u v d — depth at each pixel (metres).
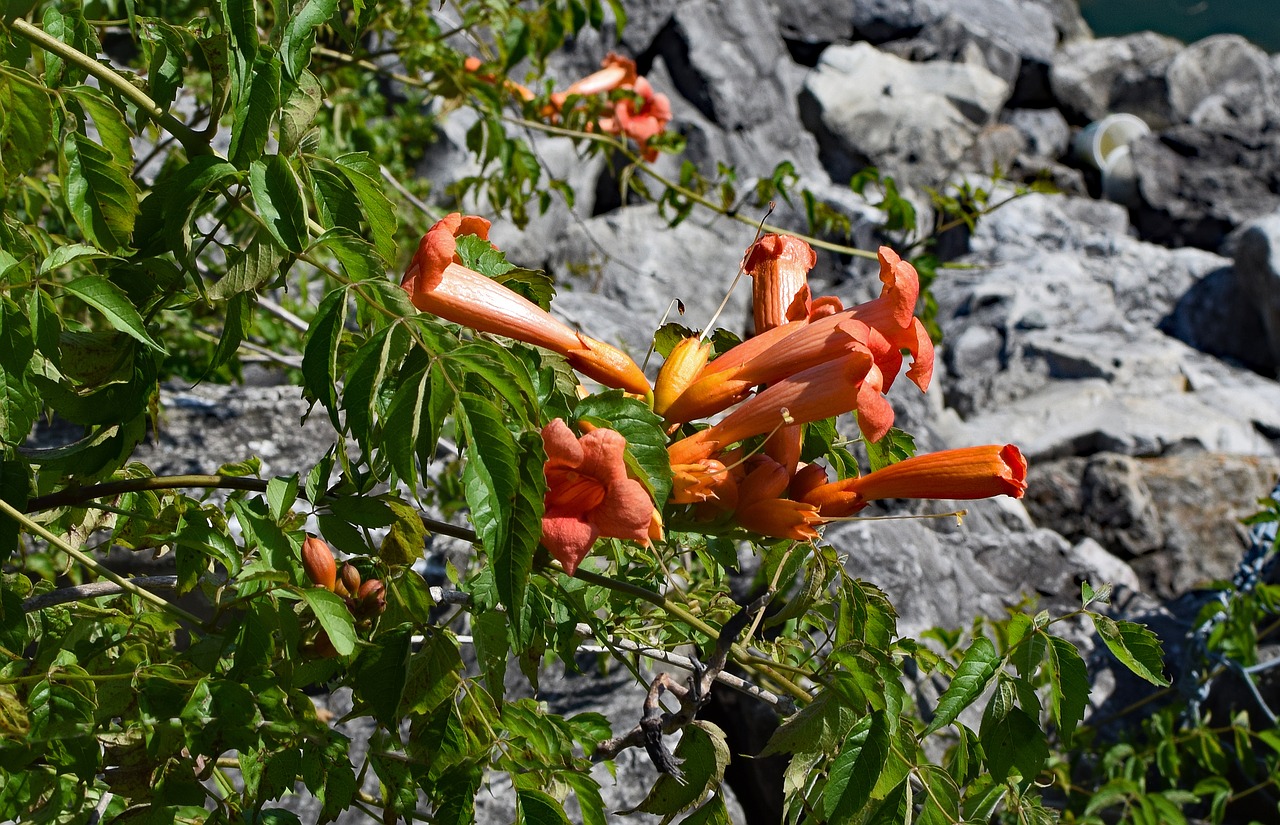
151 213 0.75
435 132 2.45
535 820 0.77
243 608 0.77
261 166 0.71
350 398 0.69
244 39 0.71
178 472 1.27
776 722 1.36
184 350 1.59
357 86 1.49
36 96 0.73
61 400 0.75
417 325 0.70
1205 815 1.64
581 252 2.53
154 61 0.76
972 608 1.70
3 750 0.75
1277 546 1.64
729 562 0.86
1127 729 1.63
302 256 0.71
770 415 0.74
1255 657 1.56
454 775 0.77
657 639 0.92
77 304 1.03
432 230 0.74
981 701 1.49
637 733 0.81
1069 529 2.25
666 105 1.59
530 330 0.75
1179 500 2.25
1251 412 2.46
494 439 0.68
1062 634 1.75
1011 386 2.52
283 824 0.78
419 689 0.76
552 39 1.43
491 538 0.68
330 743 0.77
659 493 0.72
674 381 0.75
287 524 0.80
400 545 0.77
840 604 0.77
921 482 0.74
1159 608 1.84
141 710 0.75
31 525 0.74
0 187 0.75
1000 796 0.79
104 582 0.82
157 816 0.76
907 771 0.75
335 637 0.73
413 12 1.43
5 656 0.75
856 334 0.73
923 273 1.49
